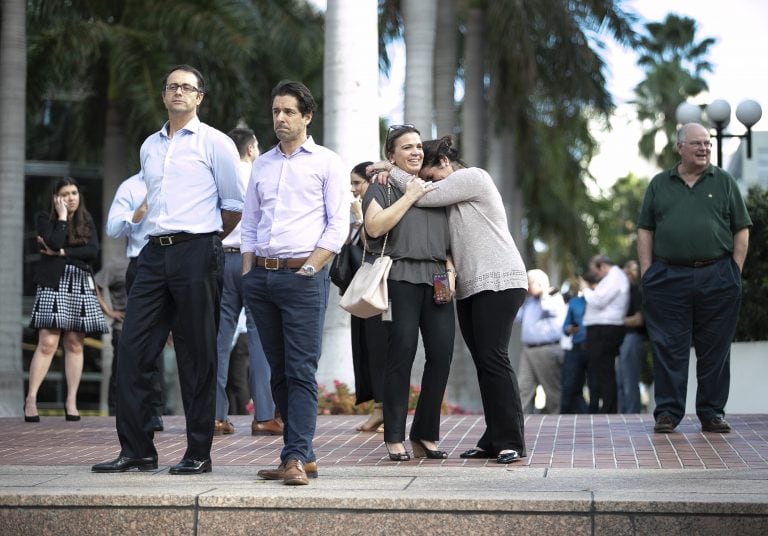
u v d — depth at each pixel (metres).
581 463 6.49
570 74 22.83
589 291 13.72
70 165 29.83
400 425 6.79
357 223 8.07
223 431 8.75
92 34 20.89
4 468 6.45
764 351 10.95
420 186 6.61
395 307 6.71
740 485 5.36
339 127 12.25
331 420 10.01
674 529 4.82
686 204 8.24
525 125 24.64
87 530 5.16
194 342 6.12
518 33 21.78
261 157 6.20
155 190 6.18
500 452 6.62
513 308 6.64
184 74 6.20
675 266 8.23
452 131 21.22
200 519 5.11
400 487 5.42
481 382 6.79
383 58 22.44
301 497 5.07
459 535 4.97
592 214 35.06
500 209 6.71
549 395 14.99
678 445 7.32
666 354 8.22
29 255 30.12
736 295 8.16
